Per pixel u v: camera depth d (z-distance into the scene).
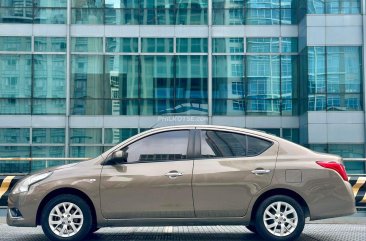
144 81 24.78
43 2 24.83
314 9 23.39
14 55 24.62
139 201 7.86
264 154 8.01
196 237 8.87
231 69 24.75
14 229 9.82
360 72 23.19
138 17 24.89
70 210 7.88
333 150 22.97
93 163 7.99
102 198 7.84
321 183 7.87
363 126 22.97
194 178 7.86
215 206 7.85
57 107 24.58
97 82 24.72
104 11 24.86
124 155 7.89
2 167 24.23
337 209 7.88
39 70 24.64
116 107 24.72
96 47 24.81
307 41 23.27
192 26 24.92
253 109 24.64
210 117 24.56
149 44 24.89
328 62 23.23
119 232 9.48
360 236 8.94
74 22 24.88
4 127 24.39
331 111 23.08
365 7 23.30
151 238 8.73
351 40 23.25
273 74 24.73
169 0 24.89
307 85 23.19
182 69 24.80
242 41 24.81
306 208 7.98
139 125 24.62
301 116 24.23
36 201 7.83
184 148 8.05
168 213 7.86
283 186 7.85
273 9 24.91
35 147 24.34
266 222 7.85
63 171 7.95
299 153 8.05
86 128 24.56
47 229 7.82
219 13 24.88
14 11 24.75
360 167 22.72
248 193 7.85
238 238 8.72
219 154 8.02
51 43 24.72
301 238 8.66
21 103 24.53
